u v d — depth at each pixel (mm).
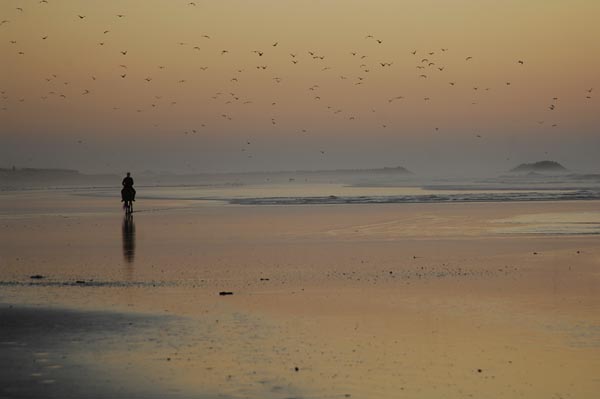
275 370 18094
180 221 65938
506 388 16812
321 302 26484
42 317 23984
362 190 157000
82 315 24297
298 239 48562
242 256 39750
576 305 25547
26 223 65062
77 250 43156
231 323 23109
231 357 19234
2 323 23141
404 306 25672
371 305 25891
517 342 20641
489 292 28219
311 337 21312
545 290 28562
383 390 16656
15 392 16375
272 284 30453
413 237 49219
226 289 29344
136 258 39188
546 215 68000
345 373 17859
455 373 17844
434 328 22359
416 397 16203
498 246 43375
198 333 21797
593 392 16531
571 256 38438
